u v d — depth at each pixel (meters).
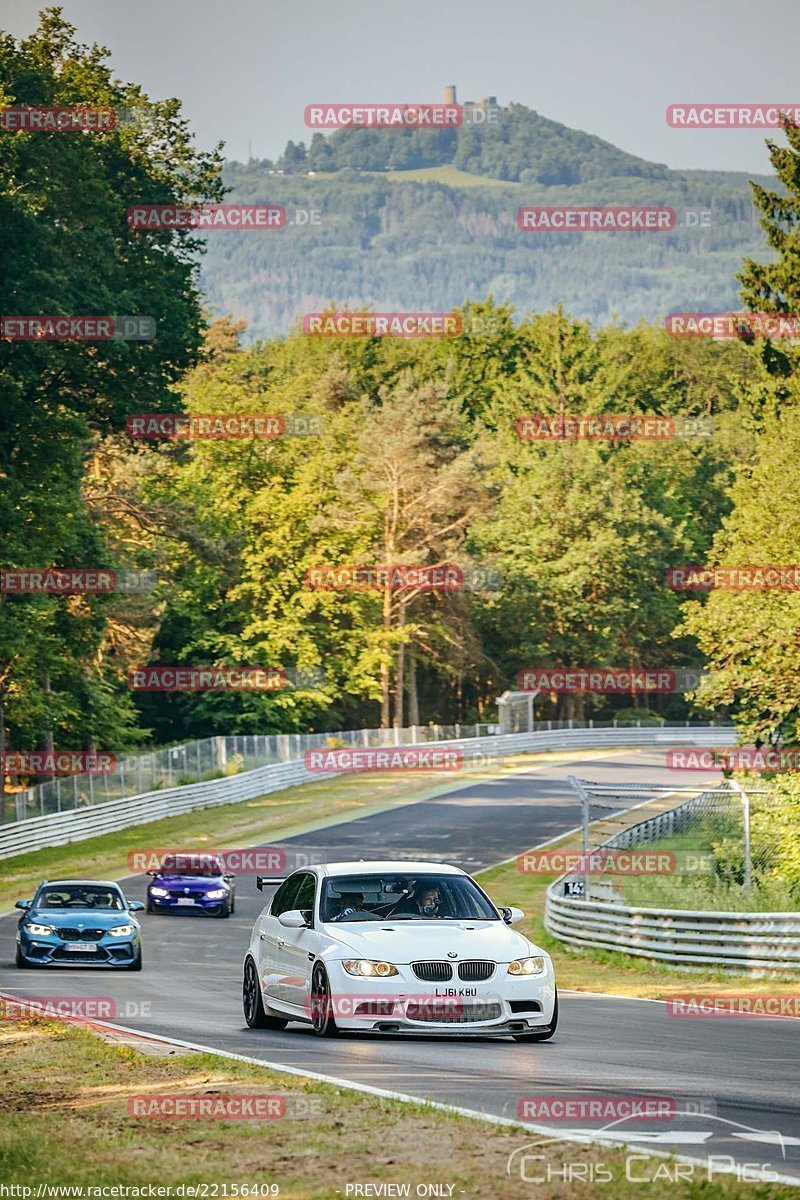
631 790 65.00
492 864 101.44
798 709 89.56
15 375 104.19
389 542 195.25
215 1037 33.34
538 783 152.62
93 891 57.66
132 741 169.38
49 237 101.75
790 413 100.06
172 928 75.44
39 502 111.50
